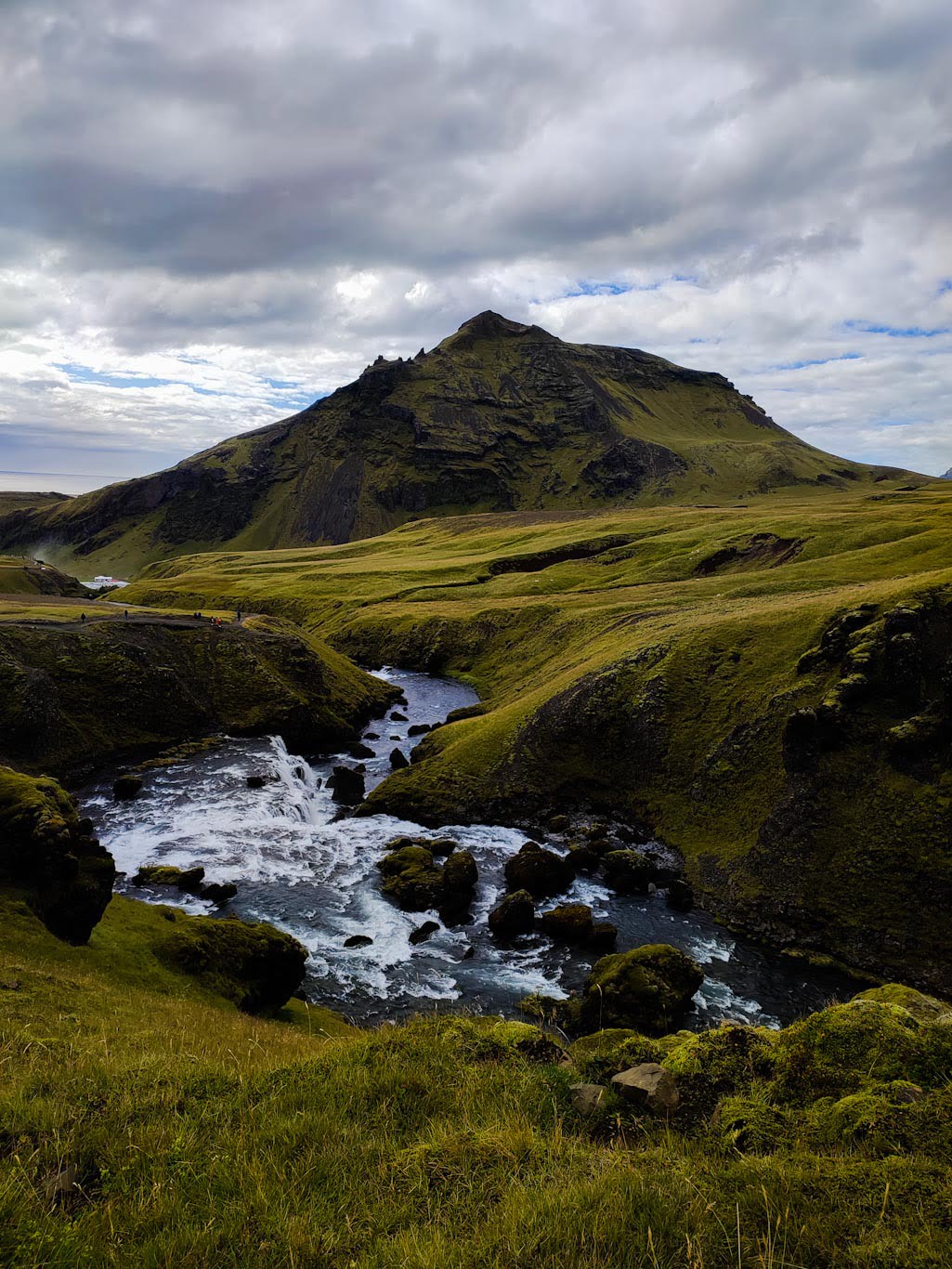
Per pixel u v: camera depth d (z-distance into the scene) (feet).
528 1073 33.73
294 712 269.23
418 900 143.33
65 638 257.14
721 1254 19.84
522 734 209.97
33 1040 46.37
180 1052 45.83
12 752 208.95
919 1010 43.39
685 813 172.86
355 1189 24.67
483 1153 26.32
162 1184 24.91
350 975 117.50
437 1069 34.22
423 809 194.90
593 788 192.34
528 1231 20.88
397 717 308.40
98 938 89.92
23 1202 22.86
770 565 393.29
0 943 74.90
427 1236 21.59
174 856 161.99
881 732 151.33
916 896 128.16
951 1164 23.20
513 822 187.21
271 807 194.80
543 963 124.06
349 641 452.35
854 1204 21.57
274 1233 21.94
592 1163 25.50
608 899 150.10
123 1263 20.68
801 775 153.99
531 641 357.20
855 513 490.08
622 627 291.79
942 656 157.48
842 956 127.24
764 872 145.07
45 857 86.48
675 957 109.50
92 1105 30.86
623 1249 20.13
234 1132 28.40
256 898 143.64
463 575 558.97
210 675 277.64
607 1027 98.63
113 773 220.84
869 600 185.57
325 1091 31.73
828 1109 28.09
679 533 527.40
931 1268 18.40
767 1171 23.11
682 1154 26.58
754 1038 34.94
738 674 193.98
